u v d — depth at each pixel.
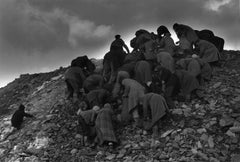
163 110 11.30
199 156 10.23
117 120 12.25
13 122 14.12
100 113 11.73
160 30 15.25
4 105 16.84
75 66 14.60
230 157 10.15
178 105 12.33
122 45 15.38
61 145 12.26
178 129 11.33
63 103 14.52
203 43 14.38
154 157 10.55
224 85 13.05
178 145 10.76
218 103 12.16
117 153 11.16
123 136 11.74
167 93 12.24
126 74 12.82
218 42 15.48
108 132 11.41
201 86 13.14
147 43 14.48
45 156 11.91
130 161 10.65
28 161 11.94
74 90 14.18
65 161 11.47
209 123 11.33
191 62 13.12
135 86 12.00
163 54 13.34
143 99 11.58
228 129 11.00
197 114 11.82
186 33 15.07
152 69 13.79
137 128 11.84
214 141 10.70
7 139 13.62
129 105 11.83
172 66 13.09
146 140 11.30
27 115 14.41
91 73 14.83
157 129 11.33
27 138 13.13
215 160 10.04
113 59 14.21
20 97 17.11
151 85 12.32
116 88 12.80
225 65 14.62
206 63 13.54
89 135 11.89
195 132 11.09
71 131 12.80
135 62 13.57
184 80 12.55
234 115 11.41
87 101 12.71
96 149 11.54
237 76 13.61
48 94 16.05
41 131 13.16
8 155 12.62
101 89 12.86
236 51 16.08
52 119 13.72
